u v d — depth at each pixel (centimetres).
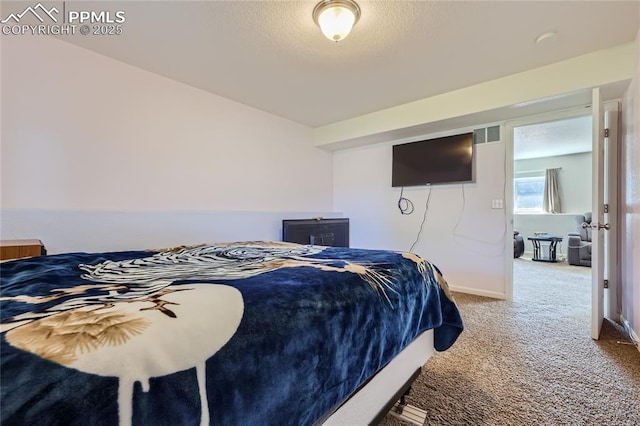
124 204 249
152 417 47
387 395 115
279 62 246
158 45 222
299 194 410
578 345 202
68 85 221
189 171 292
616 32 203
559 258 613
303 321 77
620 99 248
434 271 163
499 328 234
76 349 48
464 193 351
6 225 195
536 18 190
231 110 327
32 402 39
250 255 158
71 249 219
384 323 106
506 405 138
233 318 67
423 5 178
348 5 174
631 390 150
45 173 212
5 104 197
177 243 275
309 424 74
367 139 397
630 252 217
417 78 274
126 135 250
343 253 164
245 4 179
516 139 527
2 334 51
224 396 56
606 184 256
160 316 61
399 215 405
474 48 224
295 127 404
